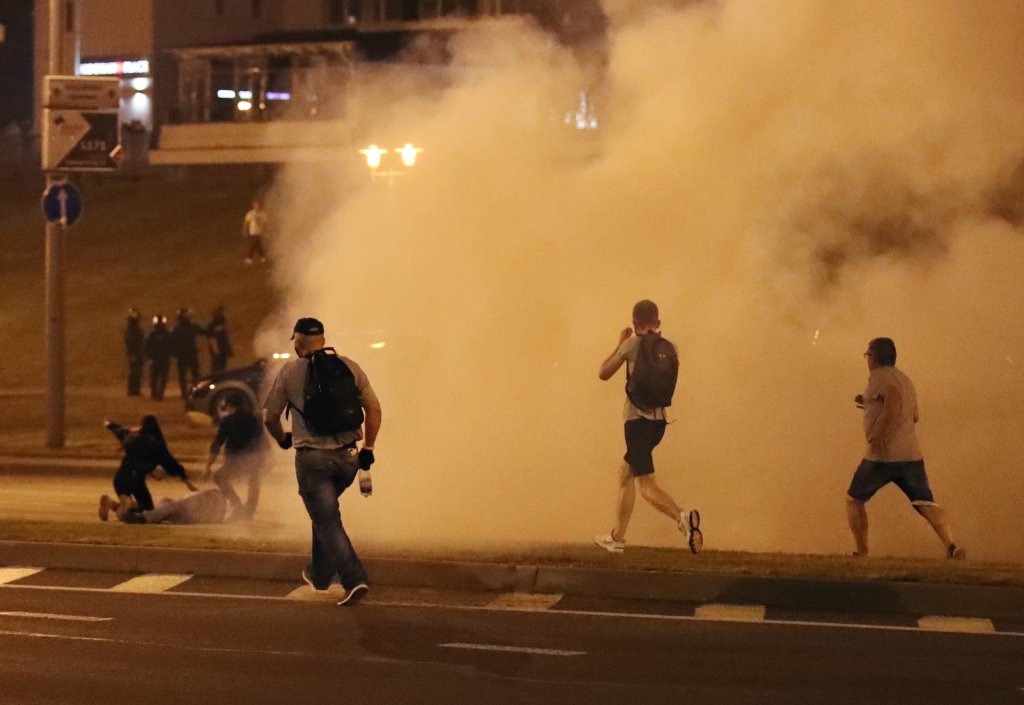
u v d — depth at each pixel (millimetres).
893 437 44500
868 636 33438
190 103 197750
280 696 27734
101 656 31359
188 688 28391
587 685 28625
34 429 94938
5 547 44031
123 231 176000
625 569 38594
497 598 38125
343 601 36844
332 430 35844
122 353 132875
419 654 31484
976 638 33219
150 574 42250
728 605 37219
